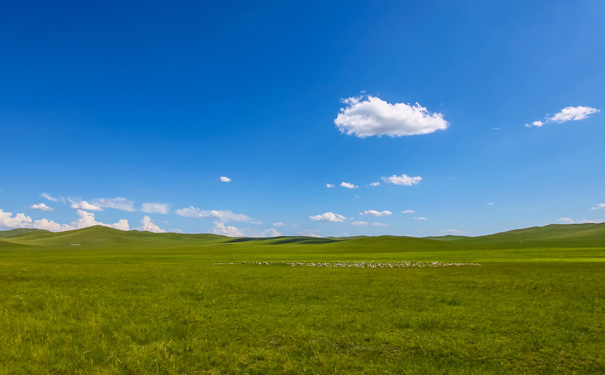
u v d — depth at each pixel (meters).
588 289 27.12
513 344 14.25
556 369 11.97
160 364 12.11
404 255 89.94
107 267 45.66
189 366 12.00
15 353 12.62
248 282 30.97
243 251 134.25
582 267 46.34
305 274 38.31
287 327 16.59
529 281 31.52
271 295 24.70
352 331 16.11
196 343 14.31
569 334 15.47
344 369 11.89
